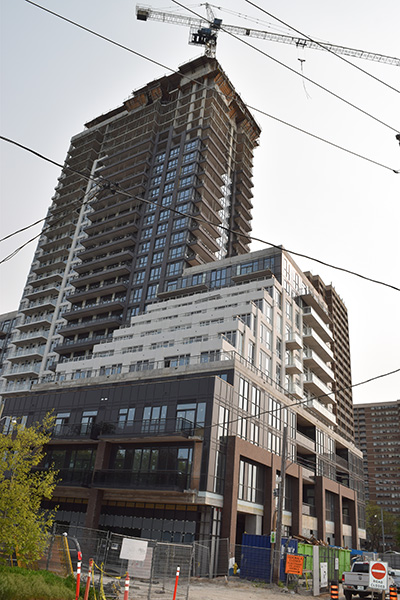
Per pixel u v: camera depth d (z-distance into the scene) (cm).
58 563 1680
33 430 1902
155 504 3541
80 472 3866
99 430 3966
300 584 2847
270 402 4697
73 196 9850
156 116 9594
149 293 7512
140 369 5284
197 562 3034
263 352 5331
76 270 8688
